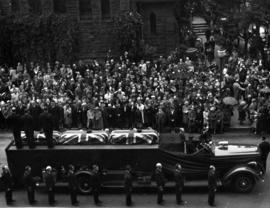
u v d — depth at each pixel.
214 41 48.19
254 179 24.02
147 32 46.38
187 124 32.53
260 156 24.64
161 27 46.12
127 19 43.03
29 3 44.16
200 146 24.84
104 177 24.30
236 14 47.00
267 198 23.50
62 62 43.47
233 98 32.91
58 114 32.12
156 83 35.72
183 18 52.41
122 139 24.55
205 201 23.34
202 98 33.25
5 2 43.88
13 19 43.72
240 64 39.19
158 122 31.88
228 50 46.28
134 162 24.14
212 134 32.44
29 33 43.69
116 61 43.12
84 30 44.12
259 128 31.91
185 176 24.34
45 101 32.06
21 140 24.83
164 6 45.78
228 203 23.03
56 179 24.55
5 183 23.50
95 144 24.64
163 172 24.14
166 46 46.34
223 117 32.66
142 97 34.56
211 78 36.72
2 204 23.70
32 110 25.66
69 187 23.28
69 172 23.12
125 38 43.03
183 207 22.75
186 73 37.50
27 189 23.48
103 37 44.03
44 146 24.75
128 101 33.09
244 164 24.27
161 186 23.03
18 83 38.12
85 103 33.03
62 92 35.50
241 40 52.75
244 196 23.80
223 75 37.72
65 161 24.38
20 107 28.28
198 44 50.00
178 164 23.39
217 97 34.34
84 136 24.86
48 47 43.78
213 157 24.23
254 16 45.25
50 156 24.39
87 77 37.09
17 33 43.75
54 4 44.41
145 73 37.97
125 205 23.16
